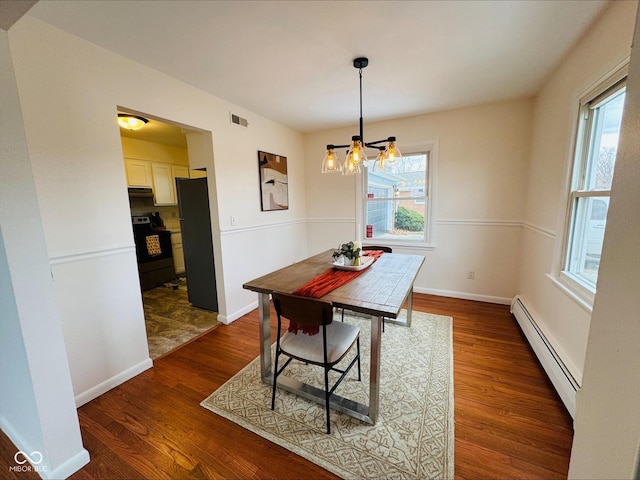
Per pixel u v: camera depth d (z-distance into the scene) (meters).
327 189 4.27
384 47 1.95
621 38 1.44
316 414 1.72
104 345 1.97
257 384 2.01
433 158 3.47
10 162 1.14
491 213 3.29
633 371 0.35
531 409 1.71
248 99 2.87
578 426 0.48
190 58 2.06
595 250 1.77
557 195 2.20
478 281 3.48
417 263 2.46
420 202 3.71
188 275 3.51
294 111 3.26
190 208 3.31
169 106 2.34
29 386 1.27
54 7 1.49
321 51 1.99
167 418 1.71
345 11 1.58
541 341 2.19
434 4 1.54
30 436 1.39
